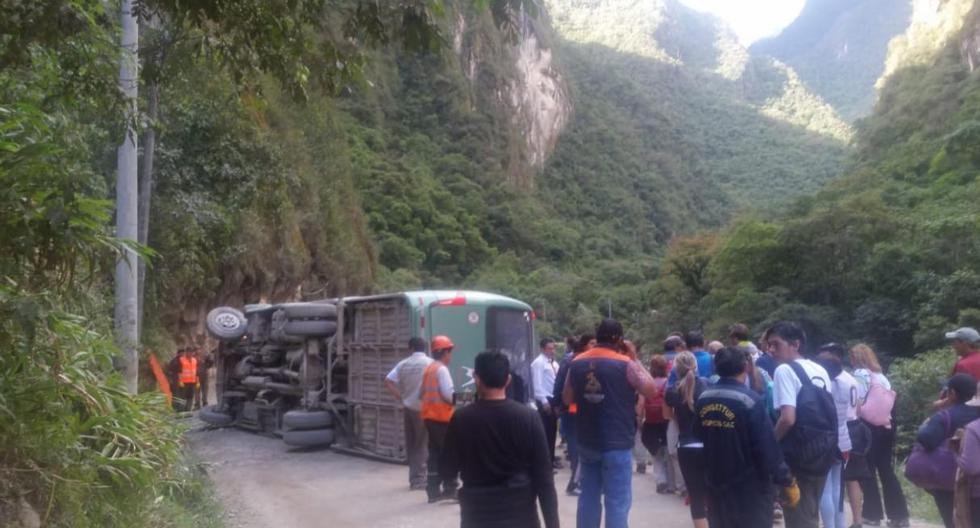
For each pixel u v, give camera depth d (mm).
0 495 5402
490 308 12875
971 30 69250
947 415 6414
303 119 34406
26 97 7152
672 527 8812
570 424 10469
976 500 5648
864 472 8047
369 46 7266
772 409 7461
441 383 9789
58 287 5695
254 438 16000
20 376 5781
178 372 19422
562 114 138500
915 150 53656
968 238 30453
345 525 9039
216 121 21047
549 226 110938
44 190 5270
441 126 108562
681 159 164625
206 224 22312
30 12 5824
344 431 14086
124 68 9156
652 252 131625
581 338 9477
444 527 8734
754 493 5766
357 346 13789
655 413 10578
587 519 6953
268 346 16141
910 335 30672
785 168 168750
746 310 35281
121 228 10609
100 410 6398
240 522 9273
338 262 36719
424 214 88688
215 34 7543
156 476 7141
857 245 33906
